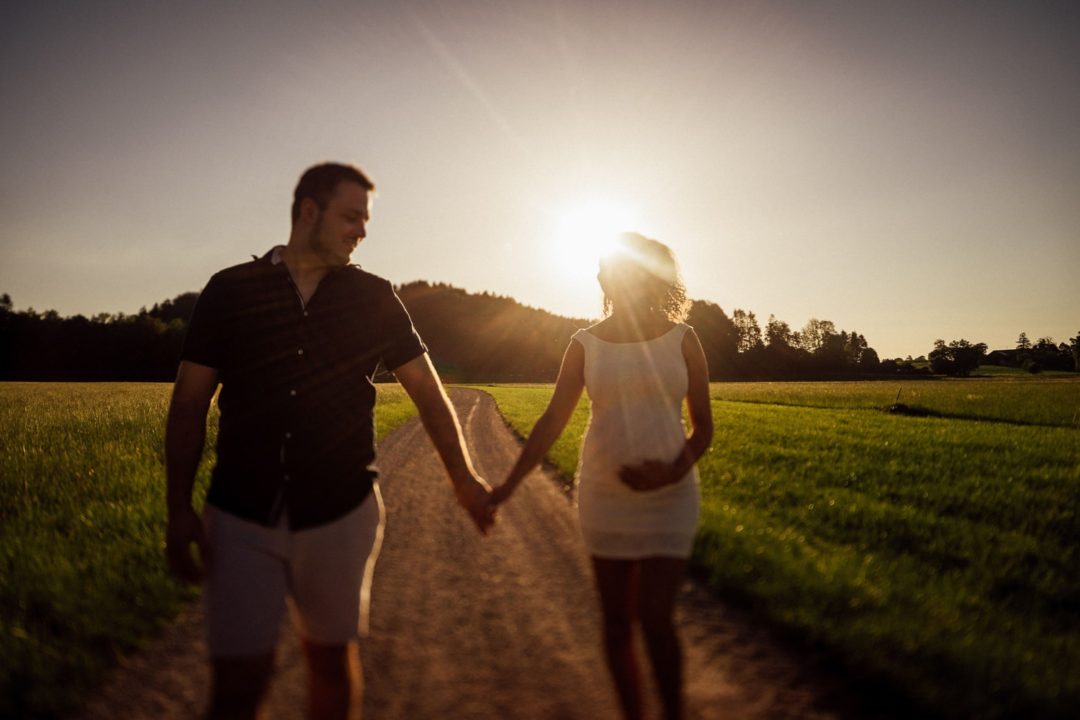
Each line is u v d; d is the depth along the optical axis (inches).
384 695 132.0
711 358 5221.5
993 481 385.4
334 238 92.6
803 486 368.8
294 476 86.8
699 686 132.9
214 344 89.8
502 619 176.2
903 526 273.9
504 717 122.3
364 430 93.8
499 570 222.5
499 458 530.3
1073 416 1058.7
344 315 93.1
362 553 91.2
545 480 405.7
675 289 113.4
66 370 4020.7
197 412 89.7
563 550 248.2
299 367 89.0
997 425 840.3
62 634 158.2
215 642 82.6
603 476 106.1
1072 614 189.3
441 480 414.6
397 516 309.6
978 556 233.0
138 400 1197.7
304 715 124.1
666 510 103.0
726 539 232.7
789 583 186.4
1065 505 325.4
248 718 81.9
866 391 1931.6
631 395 106.4
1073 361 6387.8
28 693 127.3
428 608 185.3
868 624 156.1
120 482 347.3
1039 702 124.1
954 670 135.1
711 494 337.1
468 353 6565.0
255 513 85.5
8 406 1047.0
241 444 87.4
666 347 107.9
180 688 135.7
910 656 140.8
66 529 259.8
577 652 153.8
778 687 132.4
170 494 86.9
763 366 5418.3
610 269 110.0
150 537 237.5
